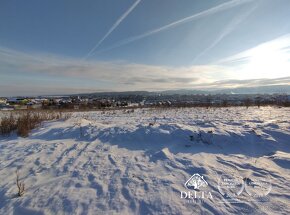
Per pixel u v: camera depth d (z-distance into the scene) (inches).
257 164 181.9
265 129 267.9
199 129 272.8
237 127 294.2
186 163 185.8
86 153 217.6
